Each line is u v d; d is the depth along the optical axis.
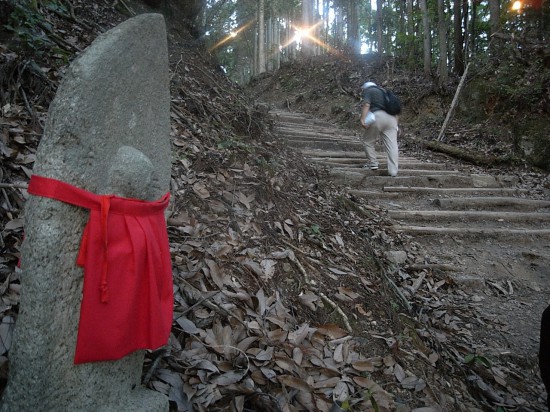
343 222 4.22
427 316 3.38
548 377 2.04
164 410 1.58
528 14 9.41
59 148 1.17
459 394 2.62
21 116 2.86
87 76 1.19
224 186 3.60
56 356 1.21
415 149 8.52
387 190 5.80
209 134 4.30
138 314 1.34
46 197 1.16
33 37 3.26
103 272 1.23
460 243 4.70
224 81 6.69
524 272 4.30
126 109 1.39
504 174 7.11
